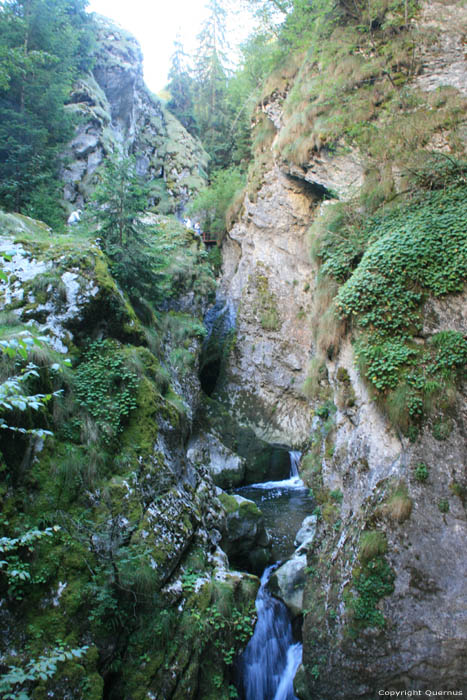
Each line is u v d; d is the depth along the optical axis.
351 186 10.75
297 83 14.48
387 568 5.80
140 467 6.81
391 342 6.88
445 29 11.16
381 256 7.56
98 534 5.68
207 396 18.36
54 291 7.45
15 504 5.21
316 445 9.13
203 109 33.75
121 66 25.30
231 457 15.77
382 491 6.27
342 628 5.94
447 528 5.69
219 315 20.97
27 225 10.00
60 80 15.83
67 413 6.46
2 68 12.10
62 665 4.57
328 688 5.93
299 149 12.94
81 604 5.07
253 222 19.56
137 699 4.97
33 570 4.95
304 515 12.31
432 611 5.47
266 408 18.75
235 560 9.08
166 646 5.53
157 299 10.86
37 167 13.62
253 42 18.59
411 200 8.71
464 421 6.01
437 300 6.88
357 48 12.05
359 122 11.05
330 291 8.60
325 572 6.94
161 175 28.06
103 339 7.90
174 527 6.76
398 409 6.32
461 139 9.15
